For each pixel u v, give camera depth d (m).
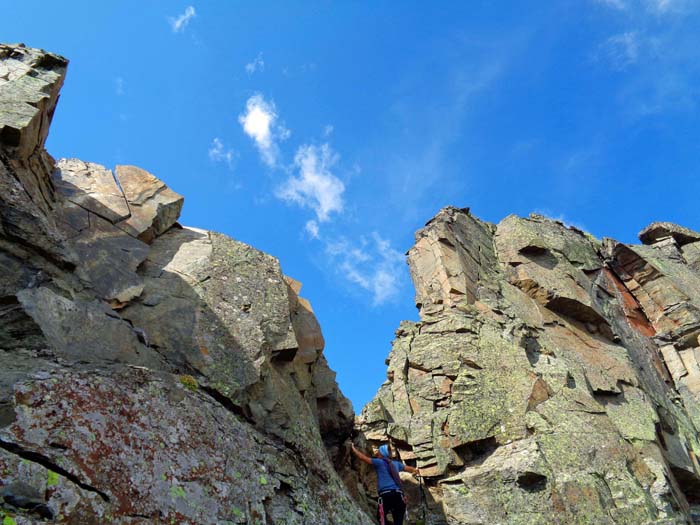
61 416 8.24
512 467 18.81
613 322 29.98
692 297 35.25
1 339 9.67
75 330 10.80
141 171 17.36
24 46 15.70
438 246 28.61
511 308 27.02
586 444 19.83
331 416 16.91
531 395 21.33
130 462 8.53
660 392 28.11
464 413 21.00
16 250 10.97
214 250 16.20
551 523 17.44
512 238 31.53
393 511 14.47
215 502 9.32
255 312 14.81
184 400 10.38
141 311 13.23
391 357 25.02
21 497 7.06
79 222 14.23
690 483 22.27
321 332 17.53
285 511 10.73
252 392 12.93
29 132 12.72
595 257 34.84
